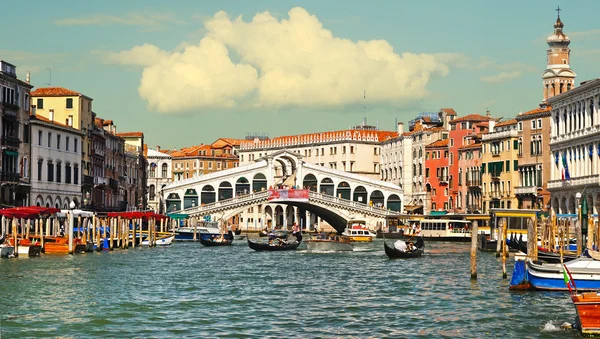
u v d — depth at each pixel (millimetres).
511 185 111500
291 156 130000
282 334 34594
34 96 97000
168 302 42531
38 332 34625
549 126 104625
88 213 75500
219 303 42500
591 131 83375
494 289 47656
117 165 118125
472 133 125938
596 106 82812
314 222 156875
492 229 87438
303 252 84312
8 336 33844
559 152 92312
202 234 96438
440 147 132125
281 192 118938
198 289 48062
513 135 111188
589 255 50781
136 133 147125
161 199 128500
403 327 36188
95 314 38625
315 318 38219
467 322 37188
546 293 45375
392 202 131250
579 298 32938
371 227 123062
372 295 45938
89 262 63000
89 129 101125
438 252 82188
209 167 183375
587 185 83000
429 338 34031
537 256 51375
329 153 161500
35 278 51188
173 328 35594
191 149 189375
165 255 76250
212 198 127438
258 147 175625
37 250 66938
